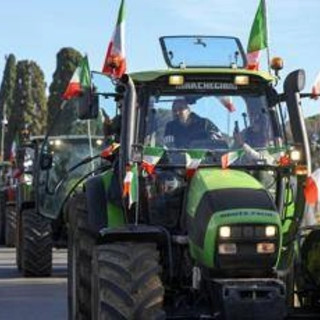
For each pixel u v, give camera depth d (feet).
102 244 27.04
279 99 29.89
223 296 25.22
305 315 28.81
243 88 29.96
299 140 28.99
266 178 29.19
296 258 29.86
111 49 34.71
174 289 27.53
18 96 313.32
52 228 54.34
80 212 32.37
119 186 29.91
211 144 29.43
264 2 39.78
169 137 29.45
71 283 35.68
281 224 26.71
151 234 27.02
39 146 62.08
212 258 25.72
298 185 28.81
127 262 25.91
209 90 29.86
